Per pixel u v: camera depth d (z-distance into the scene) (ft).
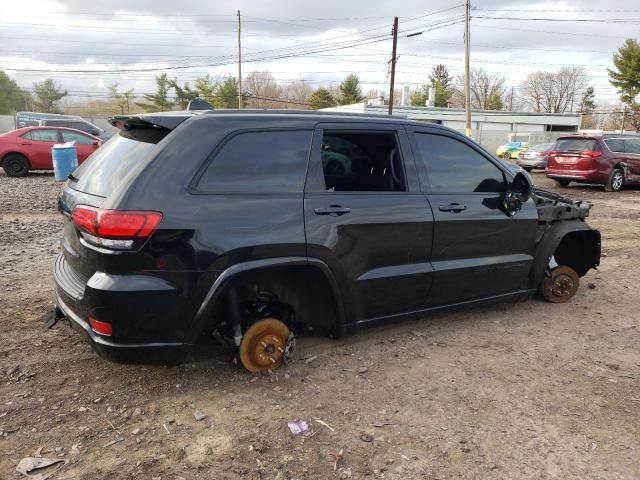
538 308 17.51
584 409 11.22
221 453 9.39
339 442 9.82
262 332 12.04
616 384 12.36
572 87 307.17
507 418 10.80
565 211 16.85
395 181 13.43
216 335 12.26
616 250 26.58
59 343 13.55
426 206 13.42
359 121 12.88
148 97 206.69
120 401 10.96
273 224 11.06
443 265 13.89
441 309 14.37
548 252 16.40
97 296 9.83
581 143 53.21
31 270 19.75
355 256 12.32
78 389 11.39
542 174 75.15
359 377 12.34
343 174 14.08
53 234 26.13
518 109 316.40
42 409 10.59
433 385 12.07
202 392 11.41
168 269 10.07
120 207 9.79
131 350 10.18
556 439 10.12
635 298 18.88
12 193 40.32
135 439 9.72
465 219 14.10
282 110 12.23
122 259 9.82
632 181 54.08
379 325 13.38
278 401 11.16
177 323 10.32
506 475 9.06
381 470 9.10
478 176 14.75
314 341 14.19
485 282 14.96
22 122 77.30
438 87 270.46
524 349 14.20
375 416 10.72
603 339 15.05
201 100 12.66
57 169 48.47
